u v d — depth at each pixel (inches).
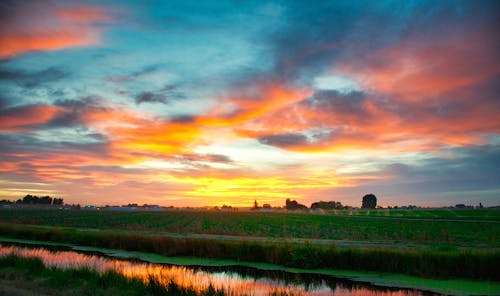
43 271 790.5
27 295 591.2
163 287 661.9
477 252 976.3
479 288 839.7
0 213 5413.4
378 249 1086.4
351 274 999.6
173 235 1969.7
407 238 2030.0
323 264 1087.6
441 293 798.5
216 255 1264.8
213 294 665.6
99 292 639.1
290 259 1127.6
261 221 3604.8
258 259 1203.9
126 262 1159.0
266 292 746.8
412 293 794.2
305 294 759.1
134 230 2396.7
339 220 3873.0
